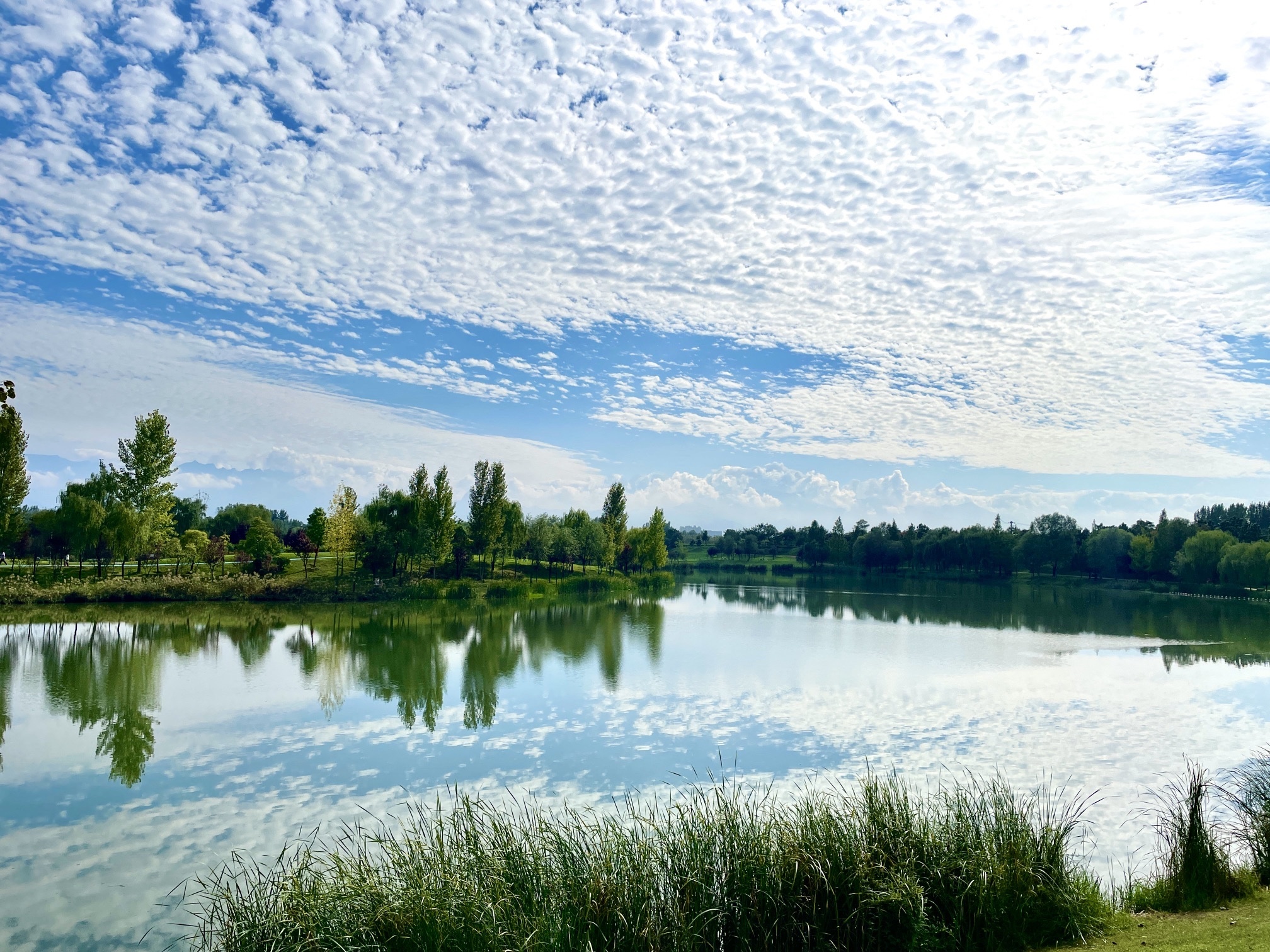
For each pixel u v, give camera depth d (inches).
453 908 315.3
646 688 1103.0
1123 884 451.5
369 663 1304.1
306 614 2025.1
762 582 4323.3
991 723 892.0
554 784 666.8
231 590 2269.9
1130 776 685.3
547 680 1160.2
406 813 599.5
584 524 3865.7
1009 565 4495.6
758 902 329.1
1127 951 297.6
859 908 321.7
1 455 2116.1
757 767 713.6
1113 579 4124.0
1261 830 418.6
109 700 1014.4
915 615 2297.0
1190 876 374.0
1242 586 3324.3
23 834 572.4
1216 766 717.9
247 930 320.2
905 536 5477.4
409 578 2726.4
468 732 852.0
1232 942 293.4
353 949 300.8
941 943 316.5
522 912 317.1
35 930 438.6
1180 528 3767.2
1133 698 1048.2
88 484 2444.6
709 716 925.2
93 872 510.3
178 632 1662.2
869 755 754.8
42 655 1364.4
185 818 600.7
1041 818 431.2
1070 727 871.7
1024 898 334.0
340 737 830.5
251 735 842.8
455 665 1290.6
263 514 4055.1
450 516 2726.4
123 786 676.1
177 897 476.1
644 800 615.2
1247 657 1443.2
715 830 364.5
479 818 430.9
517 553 3489.2
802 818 381.4
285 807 621.0
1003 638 1720.0
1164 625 2021.4
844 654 1449.3
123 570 2399.1
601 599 2795.3
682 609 2432.3
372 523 2760.8
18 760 754.2
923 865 347.9
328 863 488.1
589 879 333.7
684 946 304.5
